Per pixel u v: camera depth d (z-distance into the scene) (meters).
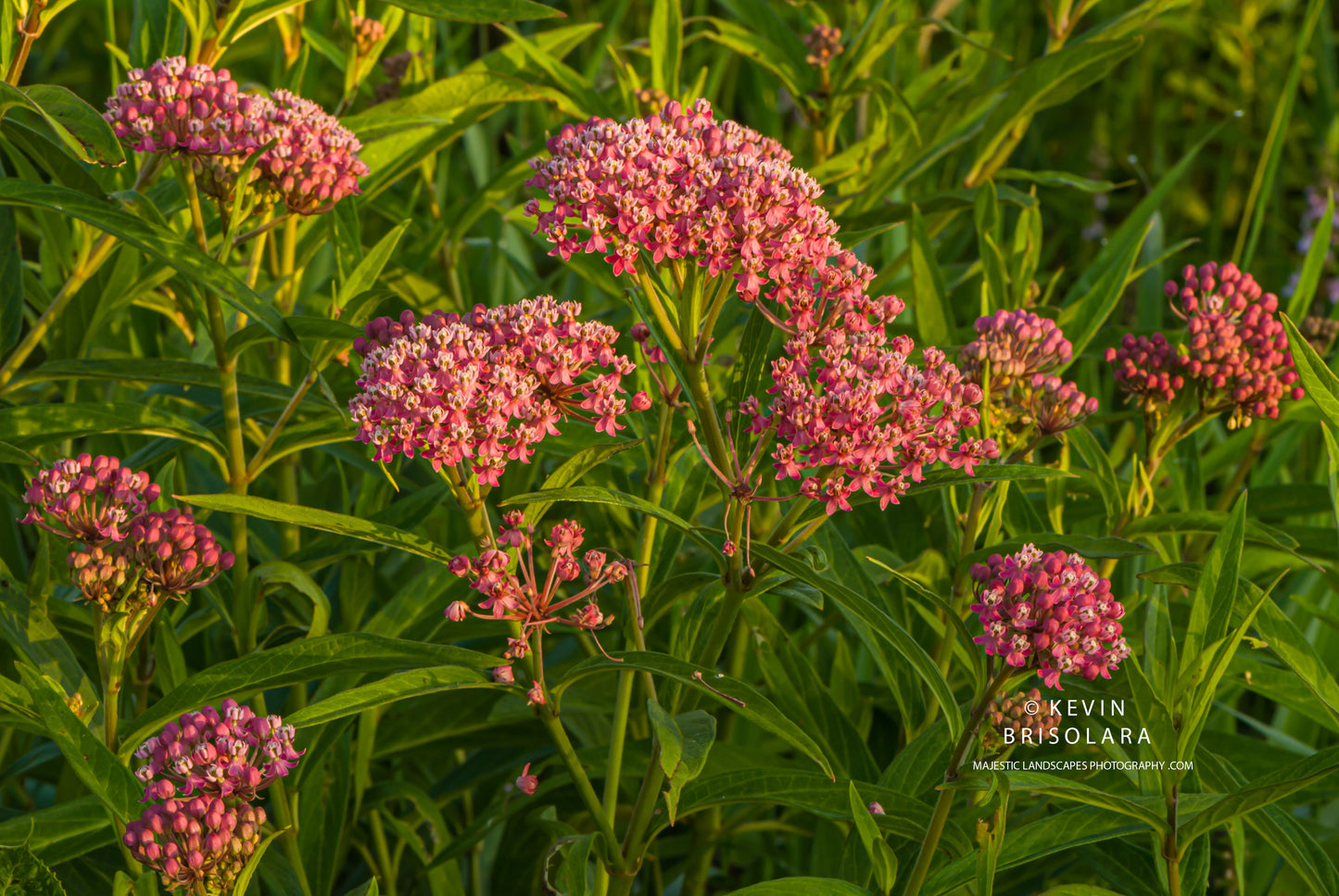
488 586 1.43
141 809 1.43
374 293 1.50
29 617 1.46
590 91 1.66
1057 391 1.53
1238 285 1.58
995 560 1.43
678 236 1.44
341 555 1.54
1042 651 1.41
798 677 1.56
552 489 1.42
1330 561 1.63
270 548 1.66
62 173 1.50
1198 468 1.65
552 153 1.46
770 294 1.46
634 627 1.47
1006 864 1.45
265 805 1.57
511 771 1.61
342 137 1.50
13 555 1.65
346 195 1.53
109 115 1.47
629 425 1.51
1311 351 1.42
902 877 1.50
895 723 1.66
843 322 1.46
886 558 1.56
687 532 1.44
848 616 1.51
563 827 1.48
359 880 1.65
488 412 1.42
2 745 1.59
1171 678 1.43
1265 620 1.44
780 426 1.44
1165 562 1.56
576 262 1.66
